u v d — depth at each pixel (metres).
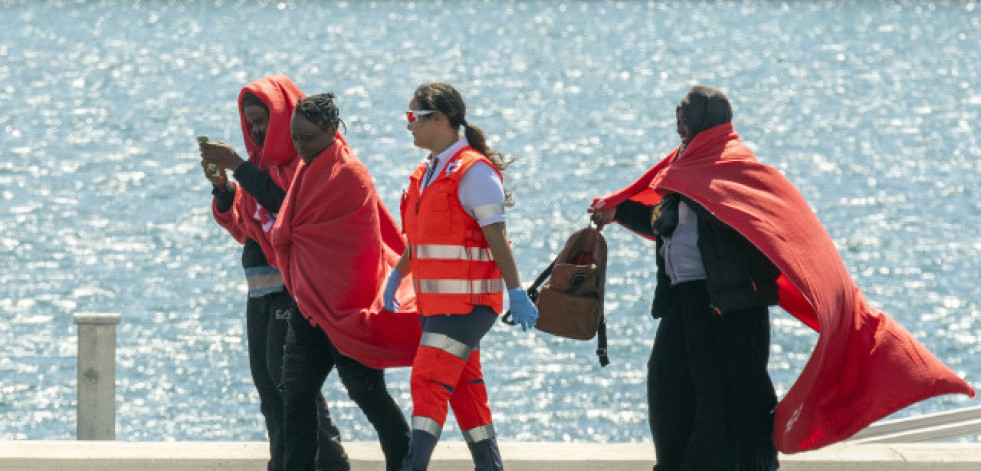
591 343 88.38
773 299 16.30
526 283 117.88
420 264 15.74
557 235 146.62
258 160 17.80
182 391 76.06
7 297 111.94
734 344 16.23
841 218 166.25
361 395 16.86
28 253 135.25
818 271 15.77
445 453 17.94
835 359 16.27
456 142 15.75
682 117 16.48
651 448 18.16
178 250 137.38
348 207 16.53
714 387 16.30
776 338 89.88
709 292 16.12
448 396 15.70
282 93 17.27
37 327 99.62
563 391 76.38
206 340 92.31
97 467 17.44
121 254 134.88
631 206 17.88
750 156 16.28
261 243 17.20
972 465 17.62
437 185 15.55
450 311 15.60
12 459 17.31
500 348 86.38
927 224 160.50
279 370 17.25
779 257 15.55
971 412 20.88
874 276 128.25
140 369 82.06
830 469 17.69
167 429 67.94
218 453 17.86
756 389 16.30
